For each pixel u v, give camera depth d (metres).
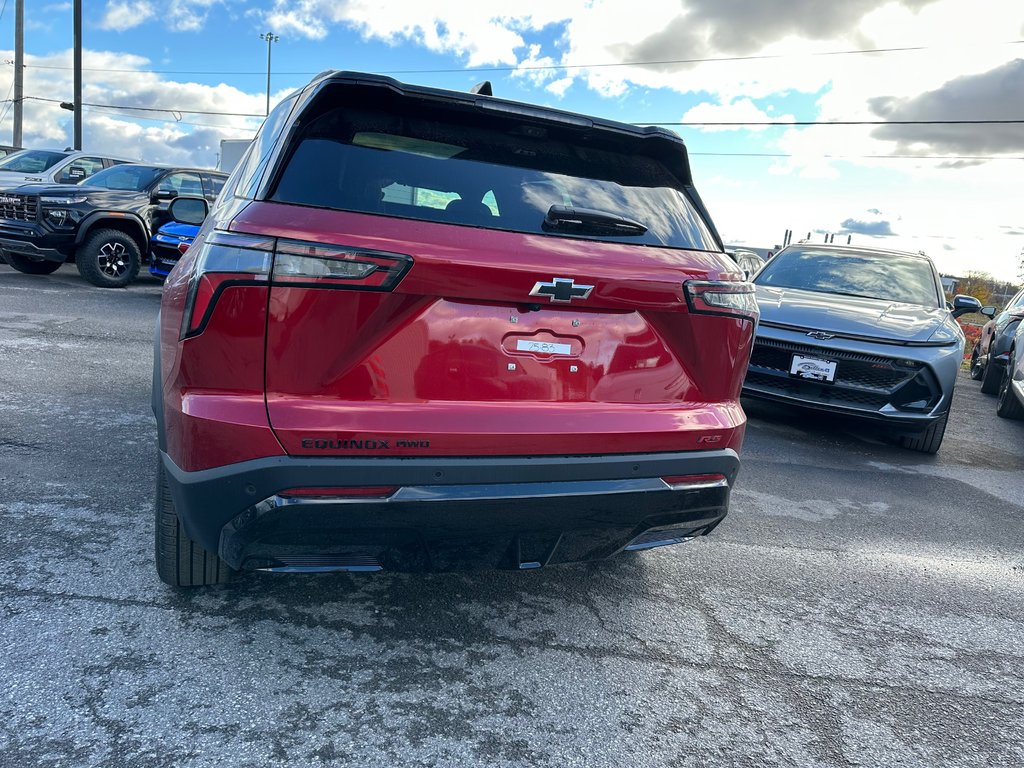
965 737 2.21
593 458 2.21
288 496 1.93
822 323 5.57
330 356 1.96
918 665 2.61
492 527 2.14
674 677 2.38
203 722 1.94
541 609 2.74
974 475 5.46
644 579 3.10
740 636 2.69
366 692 2.14
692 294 2.33
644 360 2.32
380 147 2.20
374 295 1.95
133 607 2.47
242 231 1.93
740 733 2.13
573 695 2.23
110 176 11.07
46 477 3.52
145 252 10.78
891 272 6.87
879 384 5.42
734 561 3.39
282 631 2.41
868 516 4.24
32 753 1.78
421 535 2.09
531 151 2.42
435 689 2.19
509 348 2.13
